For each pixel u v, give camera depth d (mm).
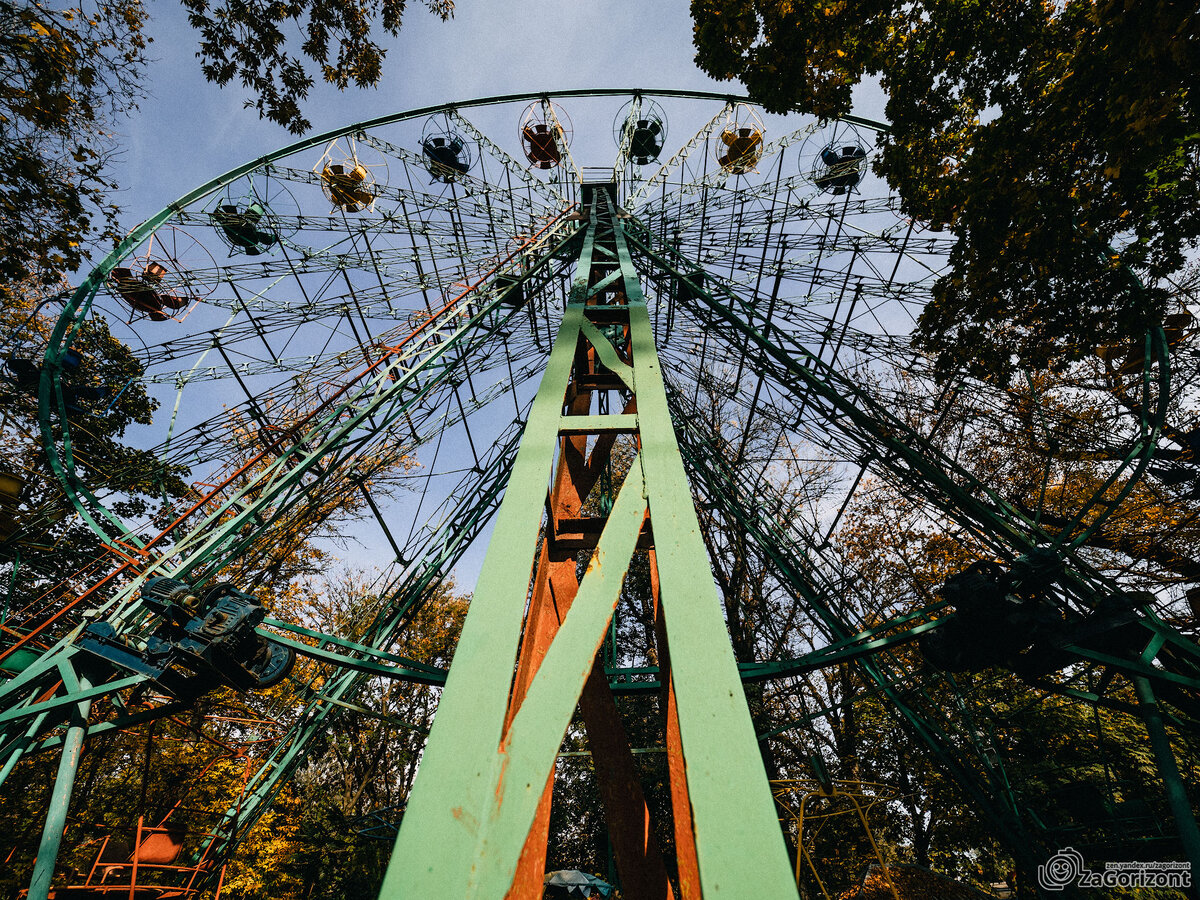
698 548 2525
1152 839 6977
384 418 9078
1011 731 14102
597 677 3629
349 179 14281
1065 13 7234
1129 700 13477
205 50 9953
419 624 24859
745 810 1713
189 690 5969
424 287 13109
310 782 21812
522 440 3191
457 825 1696
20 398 13391
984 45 7840
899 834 18297
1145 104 5957
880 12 8375
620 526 2668
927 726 8438
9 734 5258
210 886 9164
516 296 12445
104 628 5875
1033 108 7430
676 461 2965
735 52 9469
